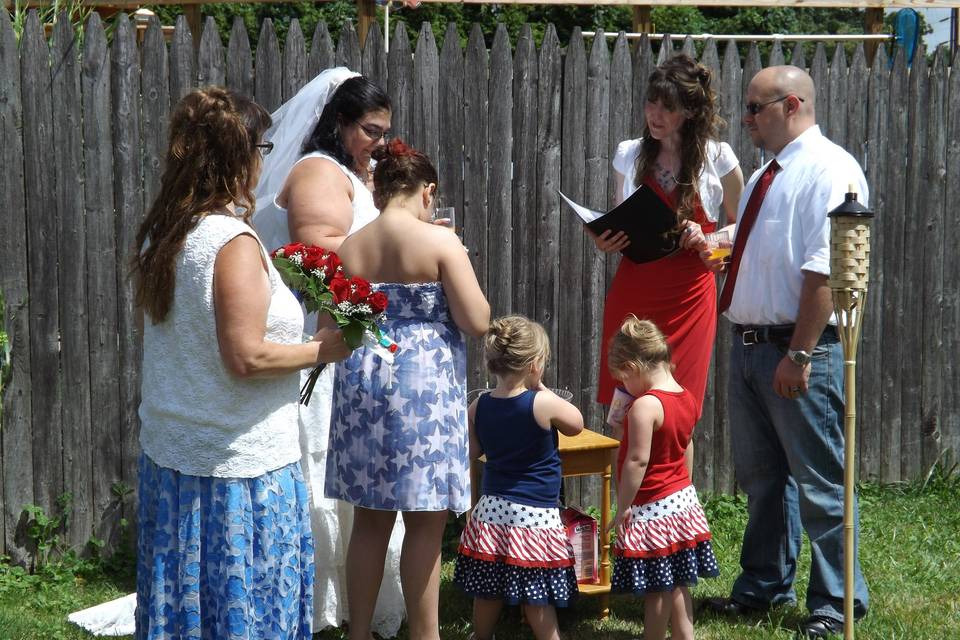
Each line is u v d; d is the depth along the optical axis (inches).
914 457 234.5
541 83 206.8
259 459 109.5
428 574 142.9
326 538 158.2
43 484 189.0
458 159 205.0
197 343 106.9
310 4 447.5
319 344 112.3
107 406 191.0
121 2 256.1
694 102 165.8
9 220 183.0
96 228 187.3
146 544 113.4
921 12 285.0
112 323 189.9
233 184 107.7
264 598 110.5
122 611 163.0
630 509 147.4
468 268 138.6
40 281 185.8
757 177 158.7
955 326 233.1
